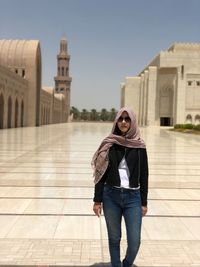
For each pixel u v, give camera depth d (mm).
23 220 6102
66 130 46000
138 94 86312
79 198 7785
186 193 8586
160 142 26969
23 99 54188
